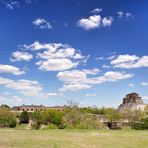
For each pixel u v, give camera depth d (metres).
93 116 79.56
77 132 48.22
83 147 32.06
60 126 77.31
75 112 76.56
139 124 87.50
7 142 33.03
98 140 38.00
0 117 98.62
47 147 30.72
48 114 96.81
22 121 122.75
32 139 36.41
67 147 31.48
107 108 126.25
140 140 39.38
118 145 34.69
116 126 102.19
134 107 184.62
